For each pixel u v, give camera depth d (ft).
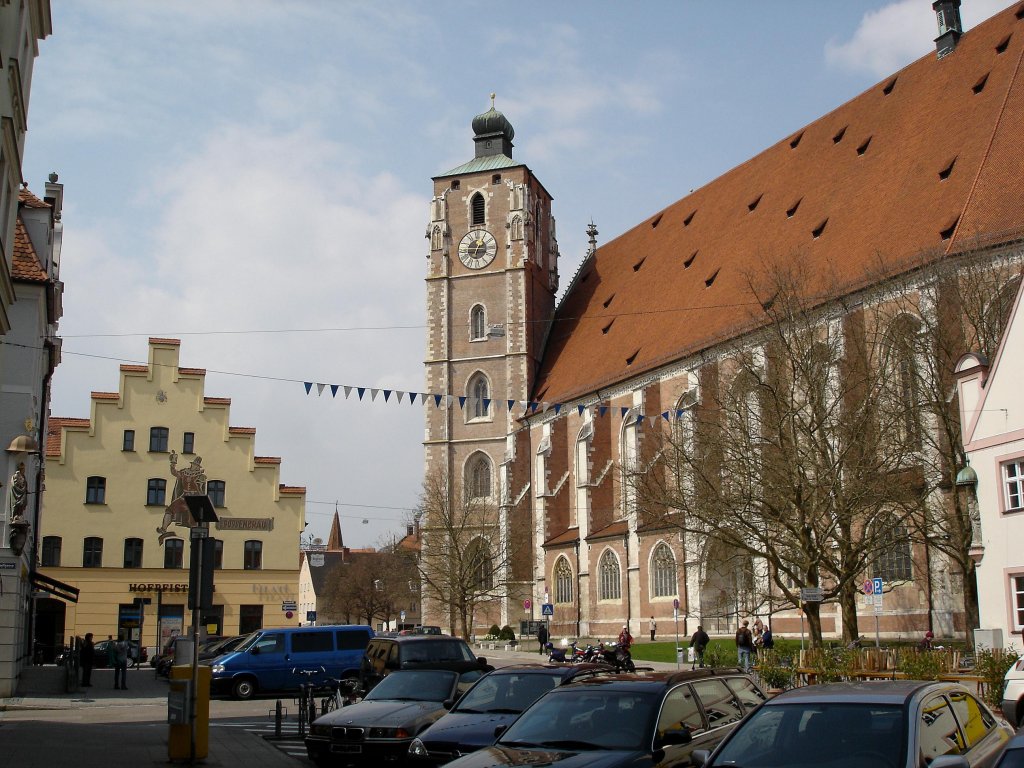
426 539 288.71
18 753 71.97
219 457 236.22
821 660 119.85
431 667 91.35
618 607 244.63
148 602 227.20
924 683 41.27
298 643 133.28
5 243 90.84
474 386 307.99
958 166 182.91
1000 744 39.96
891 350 153.28
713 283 238.68
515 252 309.42
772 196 240.12
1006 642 124.67
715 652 150.92
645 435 240.73
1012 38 192.03
